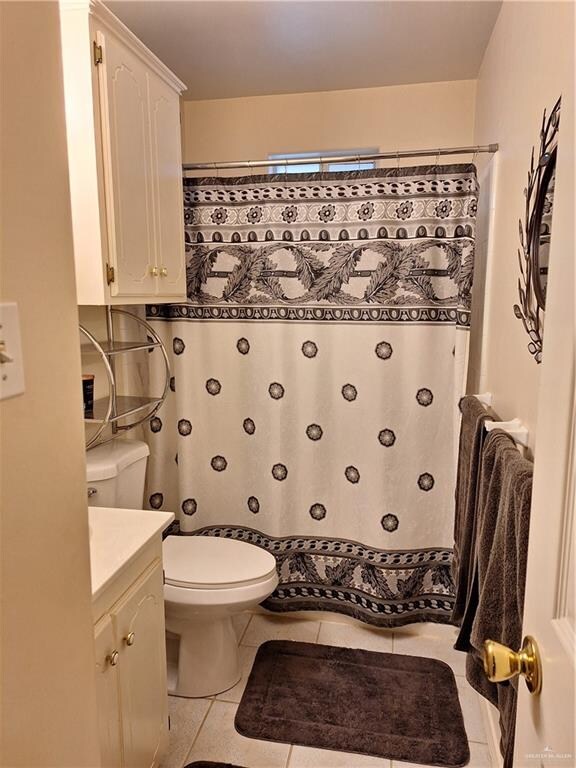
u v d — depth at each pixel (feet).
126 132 5.22
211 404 7.39
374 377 6.82
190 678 6.13
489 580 3.64
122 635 3.96
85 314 6.38
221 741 5.49
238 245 6.91
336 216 6.61
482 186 6.78
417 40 6.79
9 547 2.09
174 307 7.22
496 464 3.88
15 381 2.11
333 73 7.81
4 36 2.02
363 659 6.74
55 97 2.36
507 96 5.44
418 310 6.59
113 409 5.68
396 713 5.84
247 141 8.84
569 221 2.06
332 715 5.82
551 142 3.61
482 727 5.65
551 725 2.02
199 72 7.75
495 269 5.93
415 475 6.90
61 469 2.44
